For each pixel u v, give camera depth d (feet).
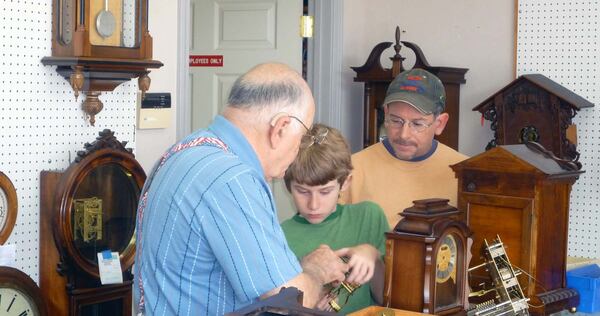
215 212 4.83
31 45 7.47
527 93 10.82
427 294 5.68
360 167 9.13
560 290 6.84
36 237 7.63
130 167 7.88
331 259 5.59
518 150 6.84
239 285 4.82
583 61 11.11
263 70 5.32
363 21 13.60
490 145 11.32
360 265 5.90
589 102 10.72
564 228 6.94
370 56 12.37
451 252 5.95
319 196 6.82
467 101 12.41
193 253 4.91
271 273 4.83
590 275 7.98
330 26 13.25
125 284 7.95
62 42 7.59
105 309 7.92
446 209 5.98
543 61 11.48
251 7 13.61
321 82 13.39
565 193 6.92
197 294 4.98
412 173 8.87
